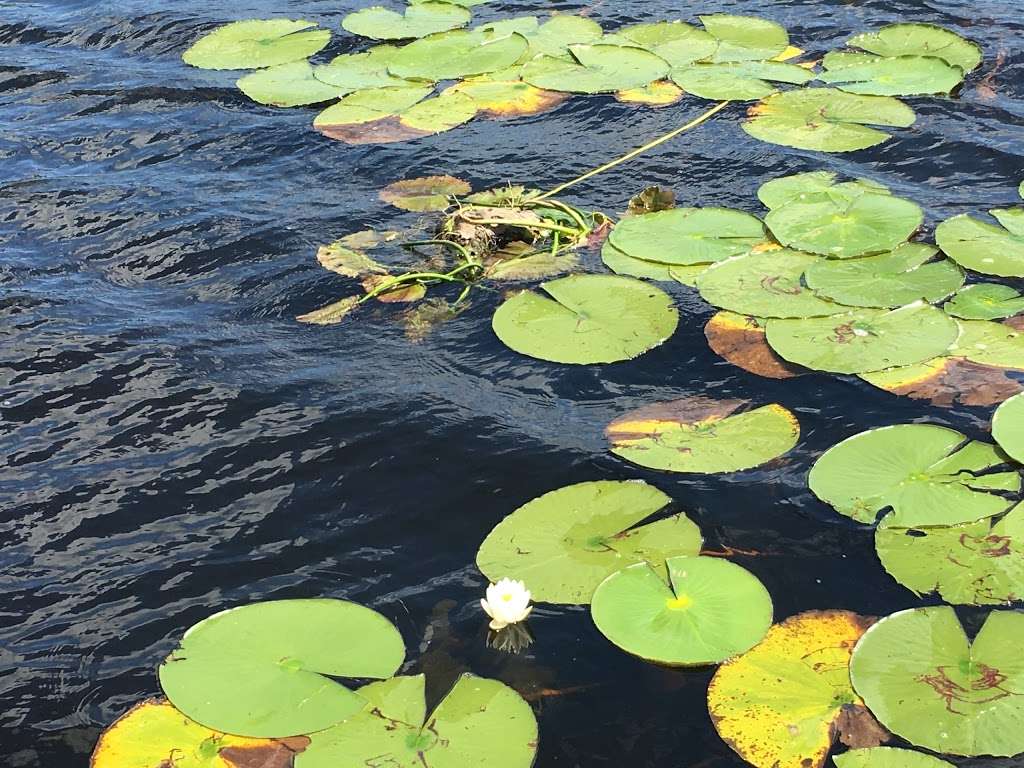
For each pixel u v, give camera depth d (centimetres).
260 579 282
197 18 645
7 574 288
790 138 491
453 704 242
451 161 486
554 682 249
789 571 274
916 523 282
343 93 551
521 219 426
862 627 256
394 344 371
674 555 278
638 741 235
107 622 272
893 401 330
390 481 313
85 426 339
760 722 234
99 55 604
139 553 292
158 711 242
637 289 390
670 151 488
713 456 312
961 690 236
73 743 241
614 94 542
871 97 522
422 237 428
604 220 438
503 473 313
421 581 279
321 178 476
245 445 329
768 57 575
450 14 648
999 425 309
